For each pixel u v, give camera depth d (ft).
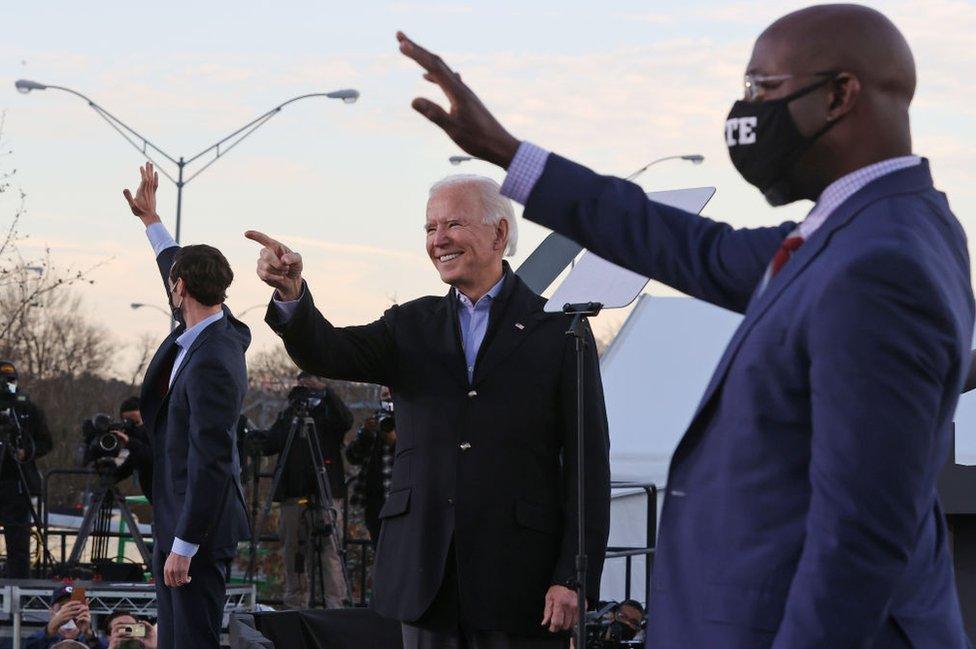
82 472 34.32
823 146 6.41
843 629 5.72
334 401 34.01
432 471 12.55
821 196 6.47
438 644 12.44
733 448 6.33
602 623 20.79
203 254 16.19
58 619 23.11
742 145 6.55
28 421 33.71
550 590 12.34
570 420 12.58
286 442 33.81
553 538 12.55
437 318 12.99
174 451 16.17
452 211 12.75
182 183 71.26
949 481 17.62
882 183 6.24
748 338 6.33
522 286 13.03
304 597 33.76
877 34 6.40
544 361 12.66
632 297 12.59
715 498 6.40
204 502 15.66
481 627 12.24
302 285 12.12
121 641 21.27
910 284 5.76
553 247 17.51
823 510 5.79
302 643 18.93
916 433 5.68
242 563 49.73
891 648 6.09
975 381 10.48
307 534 33.53
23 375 151.64
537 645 12.46
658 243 7.50
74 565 30.48
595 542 12.44
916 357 5.71
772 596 6.13
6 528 32.91
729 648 6.19
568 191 7.42
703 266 7.56
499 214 12.84
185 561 15.71
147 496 27.22
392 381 12.96
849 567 5.70
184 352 16.22
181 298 16.28
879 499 5.66
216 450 15.75
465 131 7.26
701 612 6.34
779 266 6.54
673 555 6.57
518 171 7.44
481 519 12.35
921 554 6.25
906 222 6.03
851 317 5.79
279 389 148.56
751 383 6.26
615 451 38.04
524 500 12.42
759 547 6.20
